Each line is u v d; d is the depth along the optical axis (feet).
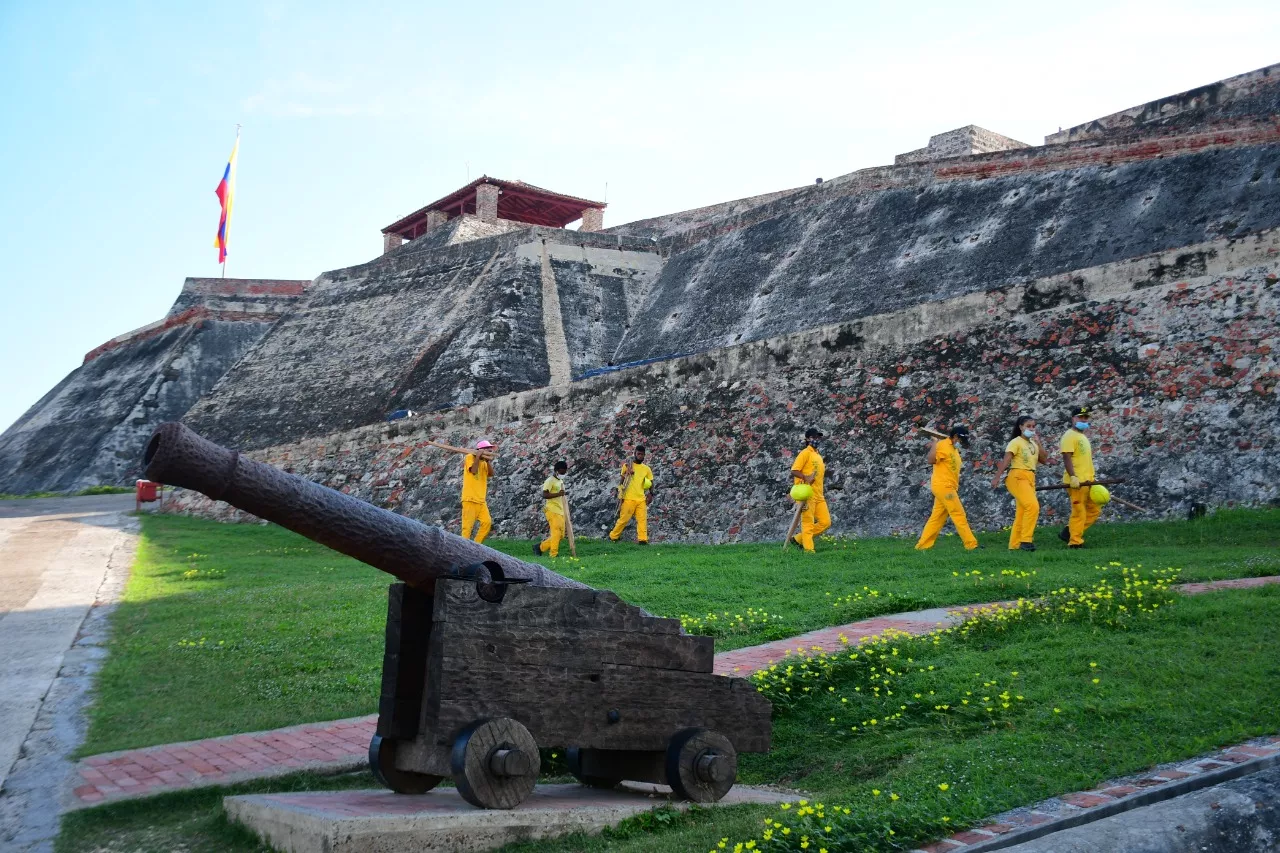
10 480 141.69
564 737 19.66
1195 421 50.44
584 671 20.03
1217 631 25.89
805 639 31.86
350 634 37.29
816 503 52.08
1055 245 78.33
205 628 39.29
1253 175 69.87
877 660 27.66
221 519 86.89
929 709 24.11
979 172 93.40
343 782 23.11
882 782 19.70
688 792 20.45
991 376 57.93
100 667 34.01
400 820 17.06
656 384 72.79
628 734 20.38
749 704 21.80
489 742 18.61
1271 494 46.88
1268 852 14.42
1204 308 52.60
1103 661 24.50
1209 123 75.97
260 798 19.83
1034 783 18.08
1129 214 75.61
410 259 134.72
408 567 19.44
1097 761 18.72
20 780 23.32
